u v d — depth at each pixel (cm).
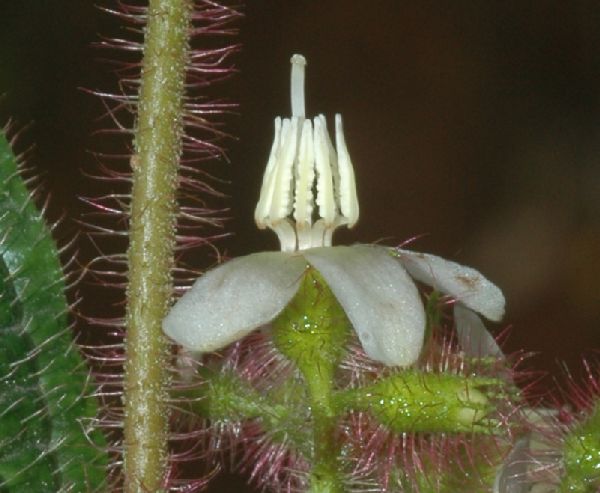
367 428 14
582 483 14
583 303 29
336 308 14
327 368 14
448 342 14
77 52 27
